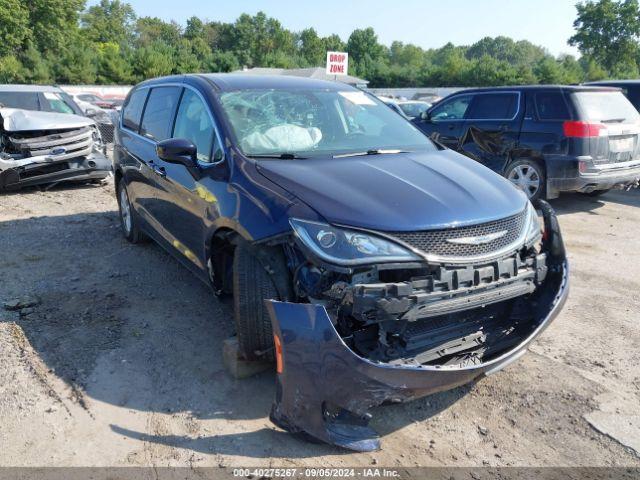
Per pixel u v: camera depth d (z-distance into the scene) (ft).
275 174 11.57
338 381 9.14
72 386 11.89
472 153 31.35
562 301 11.55
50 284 17.37
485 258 10.30
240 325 11.08
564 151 27.02
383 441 10.32
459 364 10.48
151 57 190.19
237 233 11.57
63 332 14.20
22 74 179.52
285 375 9.39
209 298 16.34
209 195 12.79
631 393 11.85
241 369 12.09
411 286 9.55
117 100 92.12
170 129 16.33
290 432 9.85
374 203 10.34
